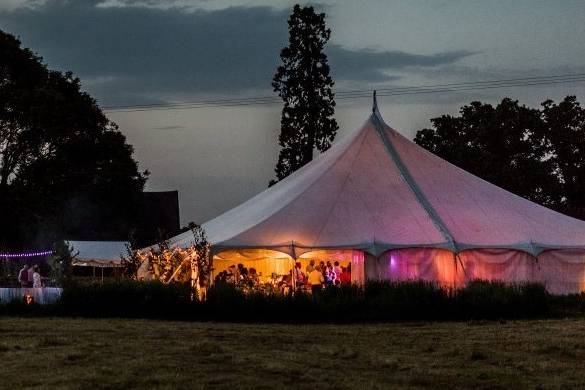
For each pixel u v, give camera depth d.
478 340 14.83
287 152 55.41
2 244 44.03
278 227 24.75
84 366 11.11
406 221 25.31
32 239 48.28
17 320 19.92
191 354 12.37
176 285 21.27
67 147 47.78
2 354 12.22
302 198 26.03
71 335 15.45
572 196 57.22
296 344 14.13
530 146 57.72
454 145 56.69
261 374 10.66
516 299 20.61
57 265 28.47
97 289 21.52
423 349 13.47
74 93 49.16
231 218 28.30
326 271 24.55
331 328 17.69
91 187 50.19
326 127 55.38
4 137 46.41
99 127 49.50
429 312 20.14
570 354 12.76
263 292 21.45
